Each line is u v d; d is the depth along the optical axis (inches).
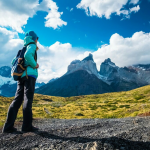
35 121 435.5
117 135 157.2
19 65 189.2
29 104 189.0
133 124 261.7
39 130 200.8
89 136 164.2
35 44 207.0
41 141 155.2
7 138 167.2
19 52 209.3
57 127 247.1
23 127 192.1
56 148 131.4
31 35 207.6
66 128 220.4
